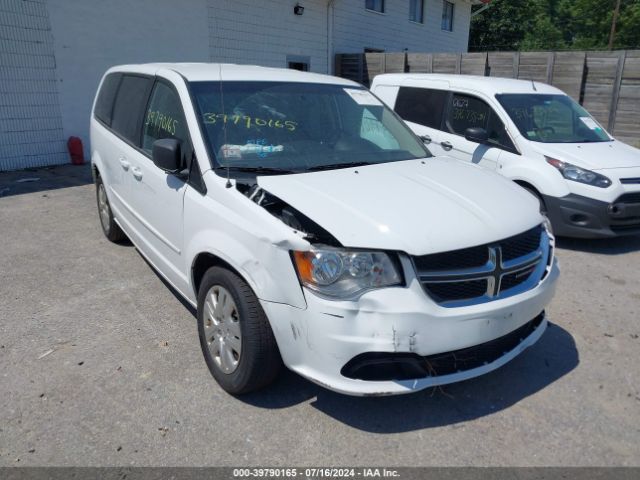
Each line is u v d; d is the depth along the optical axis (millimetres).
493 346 2887
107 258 5277
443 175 3482
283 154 3525
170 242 3689
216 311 3133
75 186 8352
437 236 2654
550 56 12922
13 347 3607
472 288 2742
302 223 2758
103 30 10156
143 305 4262
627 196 5746
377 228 2637
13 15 8852
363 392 2596
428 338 2590
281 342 2742
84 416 2910
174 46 11531
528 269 3008
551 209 5957
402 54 15281
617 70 12250
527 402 3111
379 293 2543
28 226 6285
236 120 3586
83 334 3799
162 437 2758
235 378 2990
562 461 2646
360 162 3654
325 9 15688
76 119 10094
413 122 7633
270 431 2818
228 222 2953
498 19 35719
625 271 5336
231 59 13000
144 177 4020
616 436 2834
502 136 6508
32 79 9312
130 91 4727
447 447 2729
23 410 2951
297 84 4109
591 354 3666
